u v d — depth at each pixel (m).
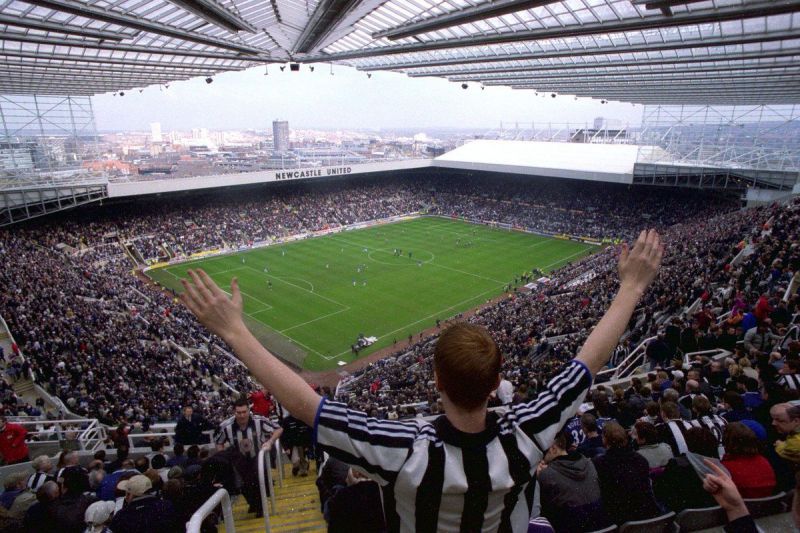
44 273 40.12
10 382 22.53
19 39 28.23
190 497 6.12
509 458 2.02
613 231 67.19
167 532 5.09
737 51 29.34
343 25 33.22
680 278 27.38
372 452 1.96
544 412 2.21
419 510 1.99
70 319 31.17
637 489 4.73
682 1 20.08
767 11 20.02
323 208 76.25
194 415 11.40
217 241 62.12
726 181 58.97
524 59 35.00
